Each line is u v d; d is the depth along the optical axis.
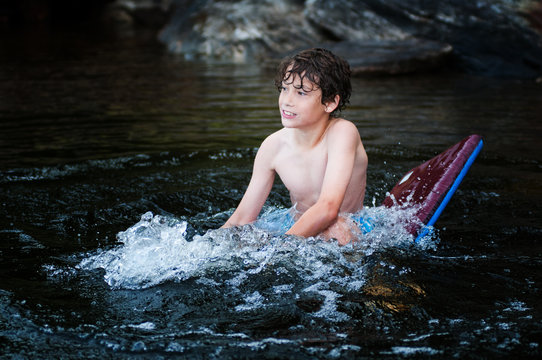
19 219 2.70
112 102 6.00
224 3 10.97
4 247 2.37
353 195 2.59
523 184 3.21
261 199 2.66
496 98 6.23
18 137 4.46
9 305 1.86
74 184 3.25
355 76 7.93
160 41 11.95
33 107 5.72
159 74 8.04
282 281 2.02
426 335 1.66
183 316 1.80
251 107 5.68
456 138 4.37
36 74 7.95
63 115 5.34
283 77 2.42
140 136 4.50
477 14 8.78
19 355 1.58
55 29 14.42
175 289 1.98
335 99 2.44
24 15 16.02
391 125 4.86
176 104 5.89
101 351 1.60
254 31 9.87
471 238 2.46
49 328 1.73
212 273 2.08
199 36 10.41
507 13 8.69
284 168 2.58
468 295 1.91
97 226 2.63
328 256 2.21
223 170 3.55
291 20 9.91
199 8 11.45
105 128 4.80
